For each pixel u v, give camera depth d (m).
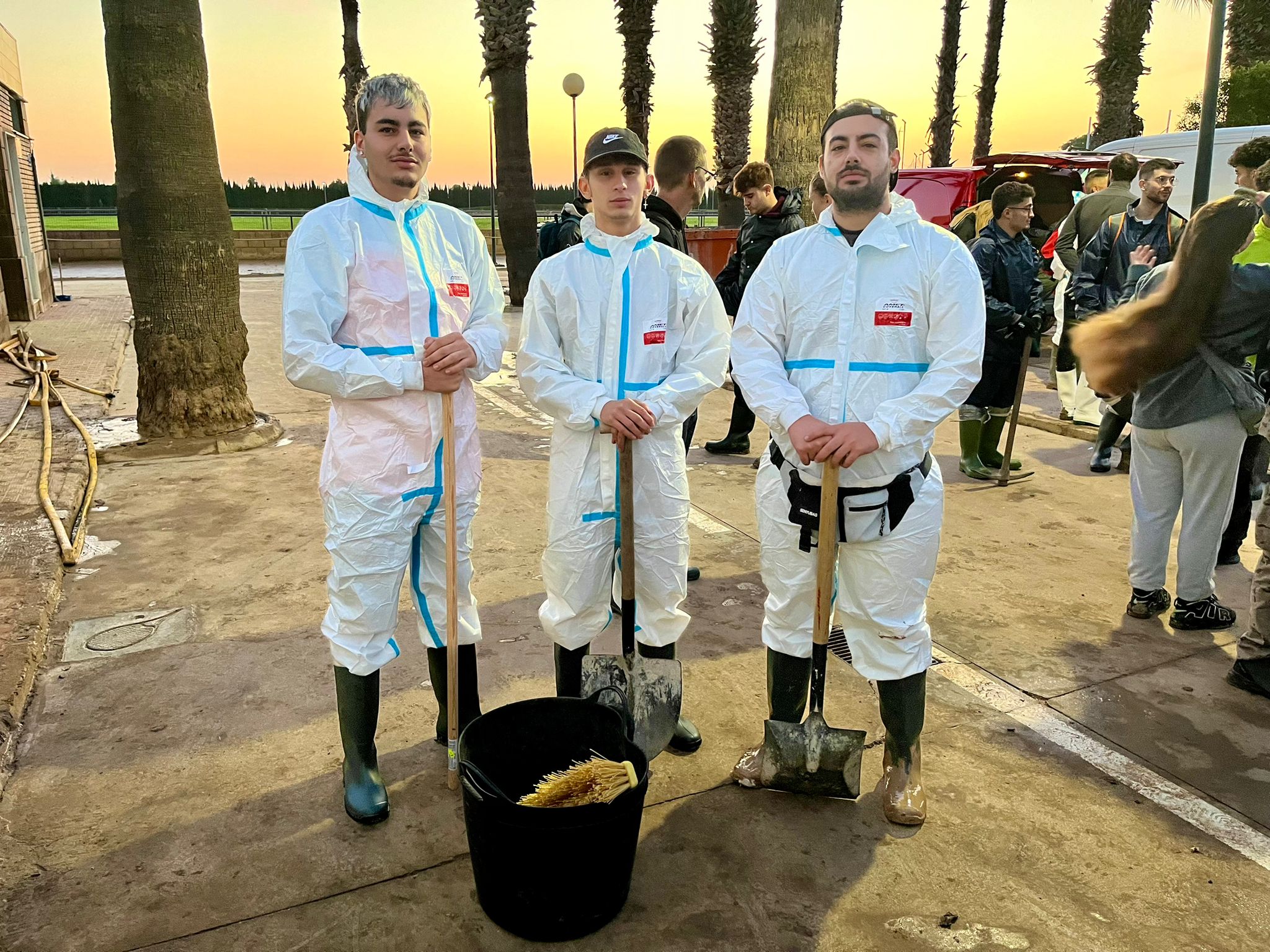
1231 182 8.73
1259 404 3.19
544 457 5.86
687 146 3.49
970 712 2.93
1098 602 3.79
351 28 17.55
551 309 2.43
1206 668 3.22
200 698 2.94
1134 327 3.12
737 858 2.25
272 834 2.30
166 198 5.52
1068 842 2.31
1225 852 2.28
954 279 2.14
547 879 1.89
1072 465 5.82
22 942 1.94
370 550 2.29
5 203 11.32
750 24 16.56
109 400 7.13
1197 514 3.38
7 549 4.00
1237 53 17.56
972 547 4.40
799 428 2.14
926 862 2.23
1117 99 19.22
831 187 2.14
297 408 7.10
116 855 2.22
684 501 2.53
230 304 5.87
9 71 11.89
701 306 2.49
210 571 3.94
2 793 2.45
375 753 2.47
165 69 5.33
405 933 1.99
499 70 13.16
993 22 23.62
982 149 24.56
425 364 2.21
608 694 2.40
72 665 3.14
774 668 2.51
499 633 3.44
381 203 2.25
